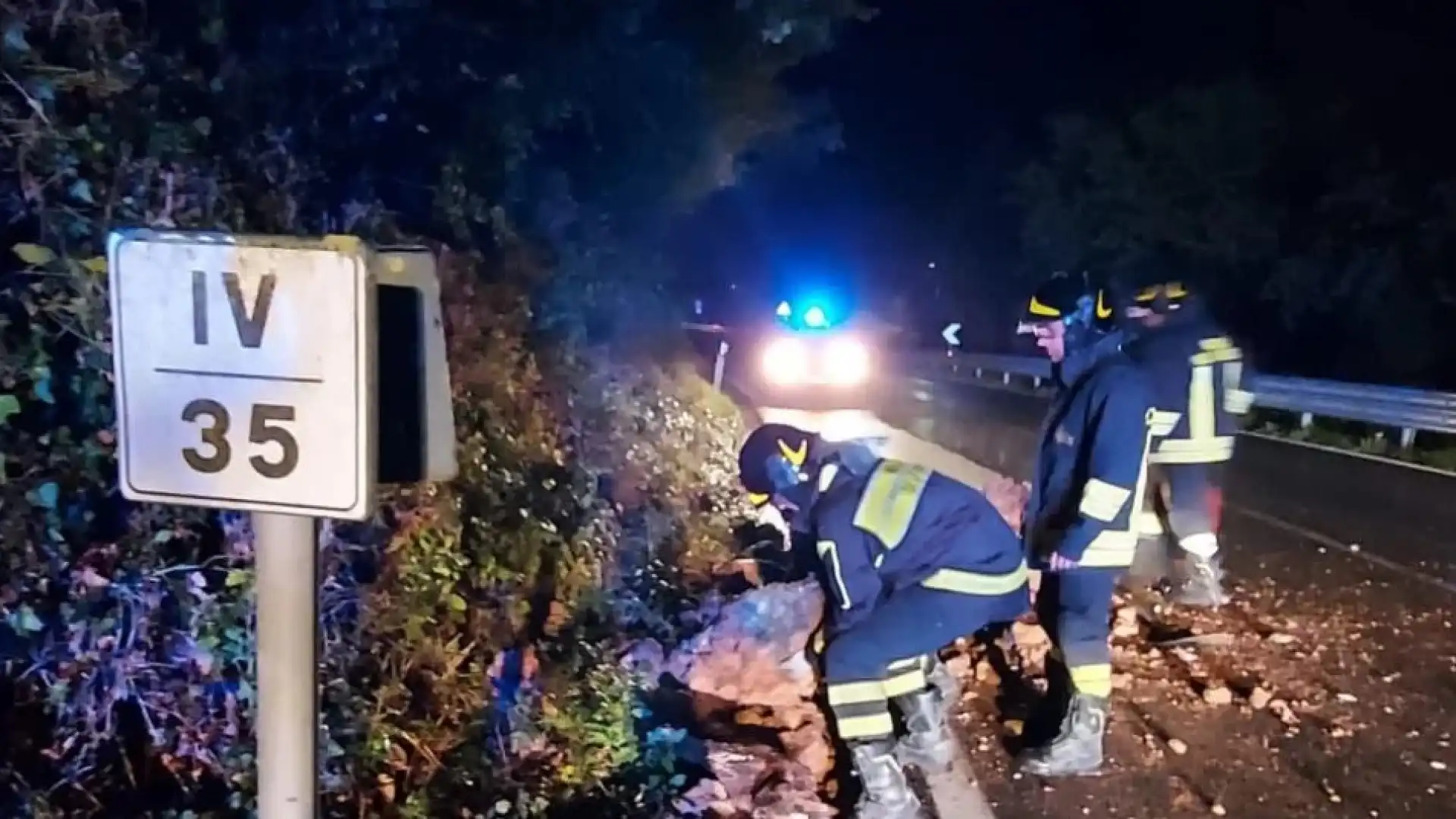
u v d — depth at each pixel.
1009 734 5.96
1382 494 12.03
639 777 5.11
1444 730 6.05
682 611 7.55
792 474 5.03
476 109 6.06
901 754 5.50
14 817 3.32
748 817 4.95
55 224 3.34
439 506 4.82
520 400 6.38
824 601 5.90
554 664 5.50
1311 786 5.48
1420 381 23.39
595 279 8.38
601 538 7.23
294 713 2.56
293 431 2.50
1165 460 7.86
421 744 4.58
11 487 3.19
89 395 3.36
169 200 3.66
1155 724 6.10
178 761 3.73
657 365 11.67
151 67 3.79
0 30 3.21
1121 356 5.64
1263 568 8.94
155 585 3.55
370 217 4.91
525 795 4.65
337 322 2.47
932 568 4.94
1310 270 24.33
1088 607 5.54
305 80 4.72
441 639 4.93
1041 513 5.83
